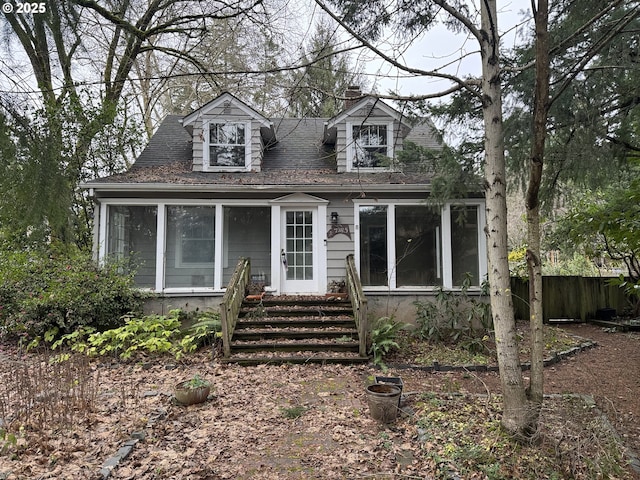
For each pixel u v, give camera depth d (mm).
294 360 7000
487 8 4098
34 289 8266
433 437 4078
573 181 6359
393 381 5234
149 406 5062
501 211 4078
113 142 12438
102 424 4504
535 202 4016
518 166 6590
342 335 7738
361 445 4109
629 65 4547
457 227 9734
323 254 9727
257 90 11914
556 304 11039
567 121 5477
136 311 8625
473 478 3375
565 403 3932
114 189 9055
